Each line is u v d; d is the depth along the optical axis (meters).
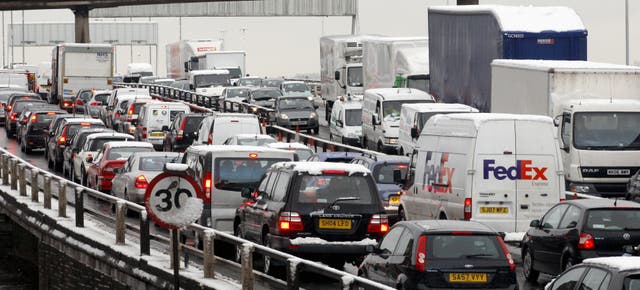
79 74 169.00
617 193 69.38
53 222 60.47
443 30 94.88
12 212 70.56
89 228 57.28
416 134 86.00
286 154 54.09
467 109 86.38
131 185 68.75
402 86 110.12
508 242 51.84
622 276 28.55
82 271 54.84
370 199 46.25
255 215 48.47
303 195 45.78
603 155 69.00
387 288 28.62
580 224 43.19
